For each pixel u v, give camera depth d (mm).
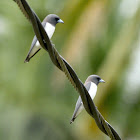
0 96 20906
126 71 11133
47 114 20484
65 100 20391
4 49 21203
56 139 20125
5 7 21484
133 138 16656
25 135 20219
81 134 18703
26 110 20734
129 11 11859
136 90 11078
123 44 11391
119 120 16250
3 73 20969
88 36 11969
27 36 21375
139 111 15023
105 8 12047
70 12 12414
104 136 17406
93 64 11961
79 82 7430
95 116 7648
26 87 20719
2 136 20250
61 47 12961
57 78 17969
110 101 11453
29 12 6879
